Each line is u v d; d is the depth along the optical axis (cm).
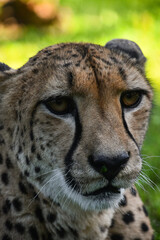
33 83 916
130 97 912
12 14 3122
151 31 2950
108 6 3388
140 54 1087
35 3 3123
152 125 1773
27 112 915
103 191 877
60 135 889
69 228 977
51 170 916
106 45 1097
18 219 966
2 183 975
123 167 852
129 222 1072
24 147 930
